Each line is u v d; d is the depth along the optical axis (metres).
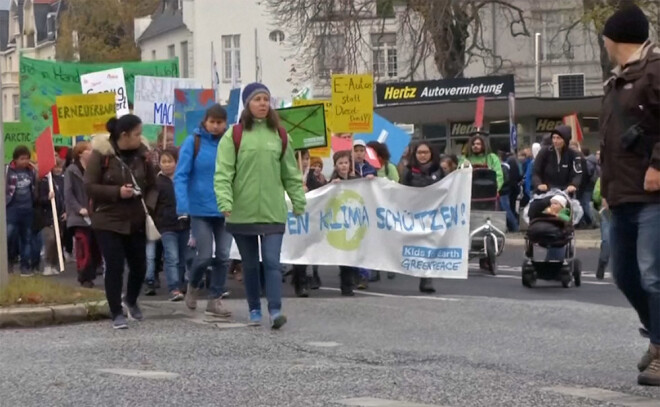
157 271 19.91
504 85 45.75
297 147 19.66
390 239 18.83
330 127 21.89
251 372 10.80
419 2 45.97
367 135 26.09
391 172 22.06
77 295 15.81
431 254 18.72
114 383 10.24
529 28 59.25
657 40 40.12
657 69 9.66
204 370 10.97
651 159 9.58
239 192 14.02
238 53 76.44
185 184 15.33
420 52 47.53
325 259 18.55
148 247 19.23
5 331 14.27
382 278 21.95
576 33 58.59
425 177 19.83
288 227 18.52
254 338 13.30
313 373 10.71
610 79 9.97
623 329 13.95
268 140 14.05
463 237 18.52
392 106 46.53
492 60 57.59
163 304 16.97
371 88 21.84
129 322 14.92
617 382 10.18
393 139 26.20
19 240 24.12
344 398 9.41
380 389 9.81
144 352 12.30
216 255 15.38
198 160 15.31
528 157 38.41
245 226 14.05
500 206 35.50
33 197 23.95
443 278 19.75
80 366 11.34
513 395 9.44
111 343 13.00
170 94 28.55
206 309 15.78
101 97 23.30
